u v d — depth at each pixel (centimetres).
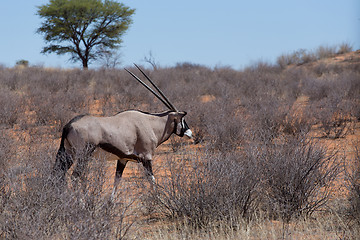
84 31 12794
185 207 1794
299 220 1777
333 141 3375
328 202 1961
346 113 4316
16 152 2698
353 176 1944
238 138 3033
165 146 3588
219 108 4378
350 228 1653
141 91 6100
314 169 1883
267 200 1883
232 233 1609
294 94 6069
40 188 1564
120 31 13075
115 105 5547
